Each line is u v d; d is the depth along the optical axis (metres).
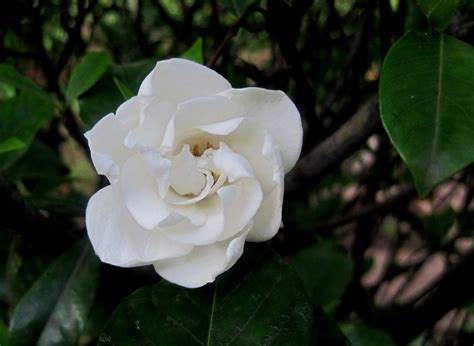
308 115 0.56
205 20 0.72
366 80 0.61
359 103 0.58
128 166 0.41
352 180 0.75
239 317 0.43
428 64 0.42
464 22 0.48
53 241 0.51
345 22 0.64
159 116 0.41
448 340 0.77
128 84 0.54
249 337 0.42
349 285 0.67
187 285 0.41
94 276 0.50
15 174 0.59
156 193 0.42
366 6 0.57
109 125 0.41
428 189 0.39
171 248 0.41
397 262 0.82
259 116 0.41
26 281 0.56
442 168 0.39
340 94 0.62
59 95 0.59
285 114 0.41
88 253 0.50
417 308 0.63
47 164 0.60
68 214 0.54
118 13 0.71
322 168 0.51
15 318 0.49
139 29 0.66
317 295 0.61
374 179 0.68
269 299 0.43
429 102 0.40
